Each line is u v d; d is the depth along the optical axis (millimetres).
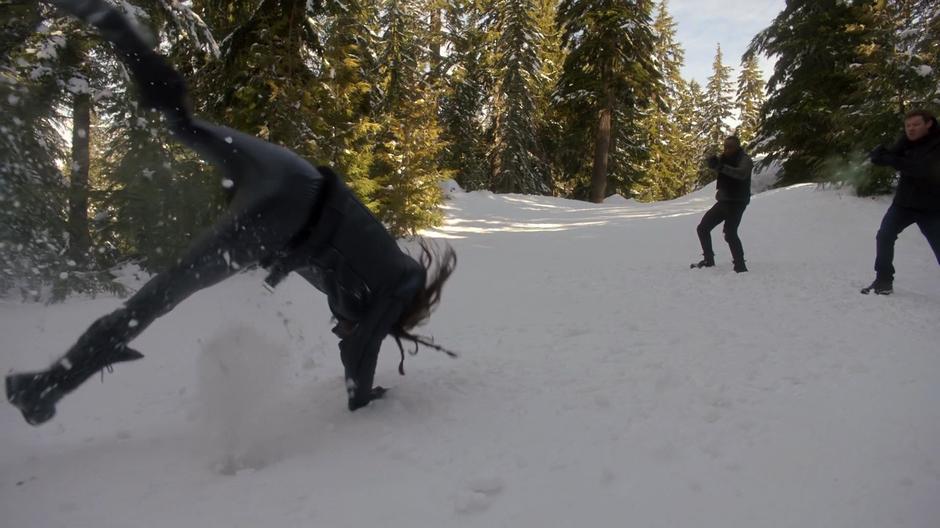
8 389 2812
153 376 4555
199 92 11492
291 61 11086
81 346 2832
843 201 13430
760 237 12148
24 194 7125
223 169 3188
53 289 7074
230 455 3041
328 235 3303
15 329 5918
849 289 6965
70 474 2920
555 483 2701
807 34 18938
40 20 7133
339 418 3566
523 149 31703
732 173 8289
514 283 8383
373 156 13469
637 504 2492
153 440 3355
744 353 4543
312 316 6484
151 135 8297
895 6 13133
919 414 3154
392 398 3834
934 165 6031
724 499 2488
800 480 2588
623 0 27234
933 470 2582
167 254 8688
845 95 18312
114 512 2539
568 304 6906
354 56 12445
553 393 3877
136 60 2896
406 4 24203
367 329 3586
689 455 2889
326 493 2674
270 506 2568
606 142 28078
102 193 8297
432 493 2648
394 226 14180
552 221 18500
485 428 3352
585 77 27734
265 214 2973
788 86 19719
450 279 8648
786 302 6414
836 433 2998
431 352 5066
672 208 21250
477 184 33125
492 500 2578
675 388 3828
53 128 7812
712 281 7941
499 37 32219
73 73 7719
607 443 3076
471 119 33719
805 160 19047
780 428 3107
